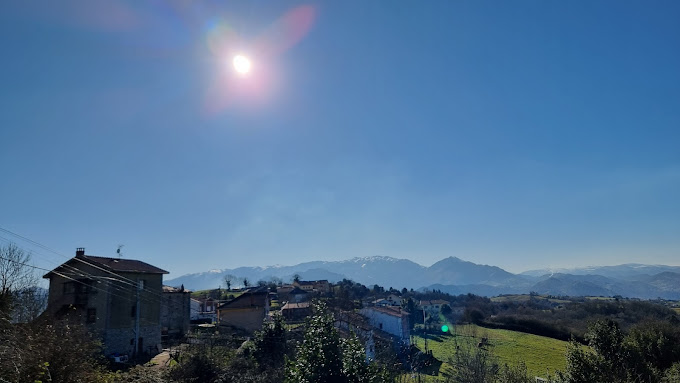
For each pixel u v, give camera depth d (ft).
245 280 424.87
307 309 199.21
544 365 153.07
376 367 37.76
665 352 87.76
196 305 230.48
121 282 131.23
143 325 135.64
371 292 402.31
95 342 63.05
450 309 336.08
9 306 78.02
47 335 50.01
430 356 152.25
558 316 259.39
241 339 128.57
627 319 226.17
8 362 38.73
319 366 36.37
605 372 55.36
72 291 124.16
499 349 183.21
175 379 77.66
